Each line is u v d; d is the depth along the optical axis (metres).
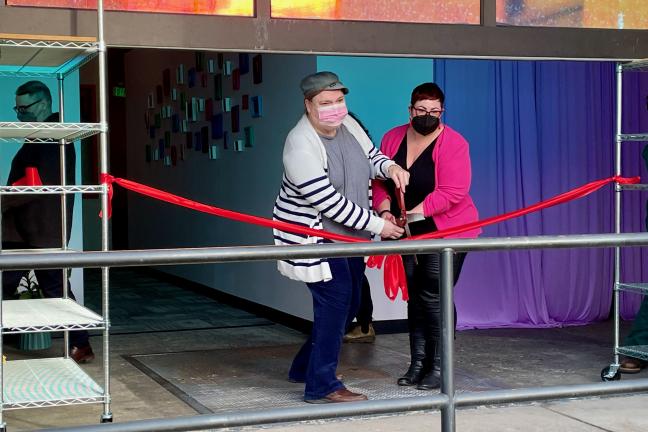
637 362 4.70
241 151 7.28
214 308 7.46
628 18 4.59
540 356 5.22
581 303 6.37
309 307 6.13
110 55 11.03
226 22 3.98
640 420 3.80
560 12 4.50
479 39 4.35
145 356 5.35
